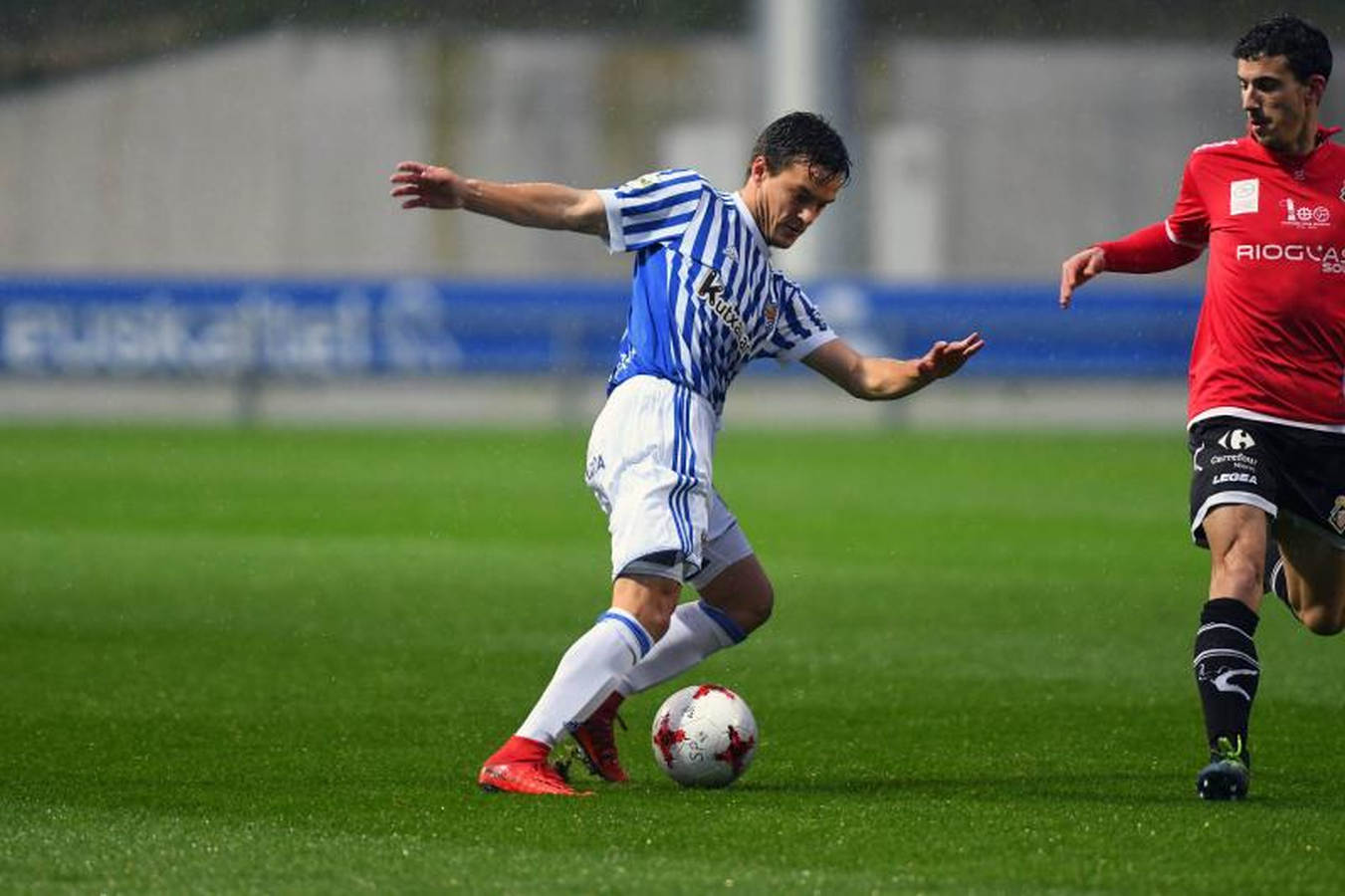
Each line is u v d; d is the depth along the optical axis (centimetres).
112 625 3462
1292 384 2119
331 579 4069
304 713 2636
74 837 1800
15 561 4288
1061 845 1756
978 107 11556
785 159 2088
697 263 2081
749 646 3300
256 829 1834
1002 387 9362
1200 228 2259
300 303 8594
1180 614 3681
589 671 2033
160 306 8556
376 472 6297
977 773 2208
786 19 8850
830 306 8581
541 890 1587
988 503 5581
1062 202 11600
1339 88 10112
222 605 3709
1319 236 2117
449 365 8625
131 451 6931
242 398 8612
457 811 1925
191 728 2509
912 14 11538
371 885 1608
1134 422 8800
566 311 8656
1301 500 2141
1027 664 3119
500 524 5047
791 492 5834
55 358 8544
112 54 11644
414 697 2778
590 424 8406
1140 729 2544
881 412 8562
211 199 11562
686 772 2073
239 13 11656
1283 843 1767
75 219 11562
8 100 11562
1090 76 11619
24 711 2631
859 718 2639
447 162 11575
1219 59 11562
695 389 2083
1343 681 2966
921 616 3647
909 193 10831
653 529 2033
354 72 11594
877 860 1694
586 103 11594
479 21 11600
